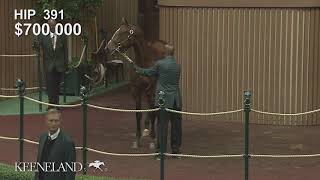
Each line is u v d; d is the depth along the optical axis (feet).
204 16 59.93
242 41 59.06
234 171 44.04
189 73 60.75
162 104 40.47
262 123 59.21
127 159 47.06
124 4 83.41
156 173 43.32
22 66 71.31
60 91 69.36
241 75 59.31
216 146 50.72
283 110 58.70
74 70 69.51
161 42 50.01
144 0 87.10
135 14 84.99
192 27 60.39
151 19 86.22
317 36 58.59
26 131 55.31
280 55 58.44
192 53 60.59
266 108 58.90
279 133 55.62
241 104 59.47
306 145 51.19
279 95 58.65
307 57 58.39
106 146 50.62
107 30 80.33
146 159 47.14
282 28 58.23
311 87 58.65
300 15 57.98
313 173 43.45
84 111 41.34
